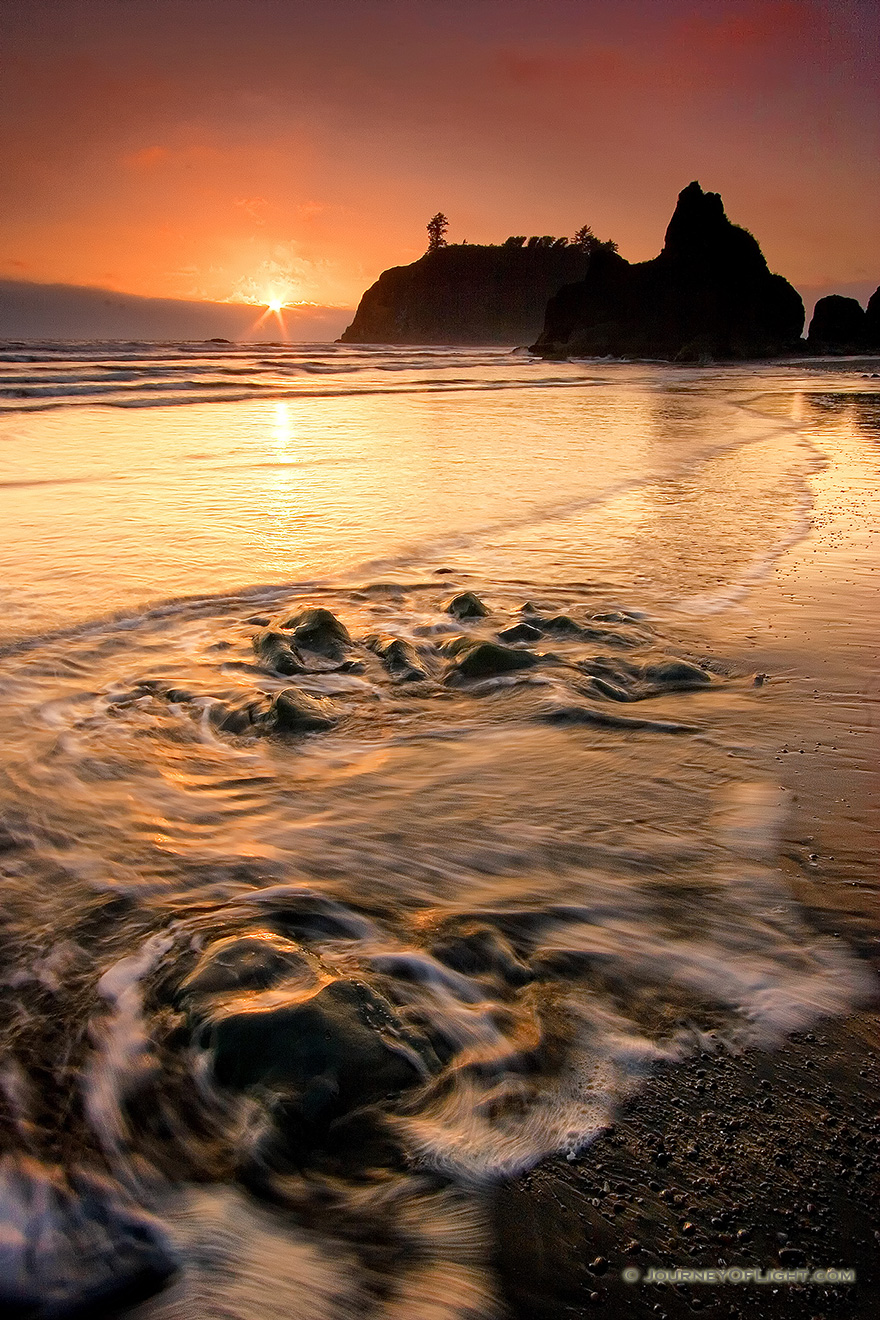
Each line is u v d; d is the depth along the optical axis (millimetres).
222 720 3947
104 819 3104
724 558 6855
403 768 3564
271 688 4289
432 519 7977
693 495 9312
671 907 2654
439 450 12461
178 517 7801
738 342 63125
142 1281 1535
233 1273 1557
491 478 10125
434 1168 1767
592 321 70688
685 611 5598
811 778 3523
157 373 26578
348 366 36625
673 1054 2084
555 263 144000
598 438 14180
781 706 4230
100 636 4910
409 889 2715
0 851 2873
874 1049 2135
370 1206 1686
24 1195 1670
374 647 4812
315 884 2734
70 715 3939
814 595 5969
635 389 29172
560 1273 1587
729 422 17156
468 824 3129
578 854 2943
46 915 2543
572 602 5715
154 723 3900
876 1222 1706
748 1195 1752
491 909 2613
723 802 3320
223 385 24391
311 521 7781
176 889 2695
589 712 4094
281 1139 1801
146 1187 1710
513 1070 1999
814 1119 1932
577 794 3367
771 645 5027
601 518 8164
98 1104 1887
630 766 3600
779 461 11828
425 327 145875
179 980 2238
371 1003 2107
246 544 6945
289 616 5117
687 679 4492
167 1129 1832
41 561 6289
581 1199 1726
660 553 6980
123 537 7043
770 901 2697
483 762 3629
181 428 14797
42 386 20156
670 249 66375
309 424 15875
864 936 2543
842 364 54250
